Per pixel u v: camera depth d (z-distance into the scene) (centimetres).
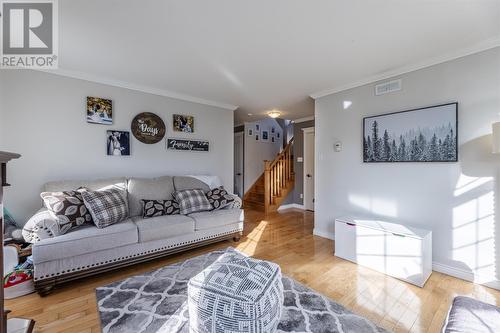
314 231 366
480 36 200
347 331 154
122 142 317
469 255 219
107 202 243
